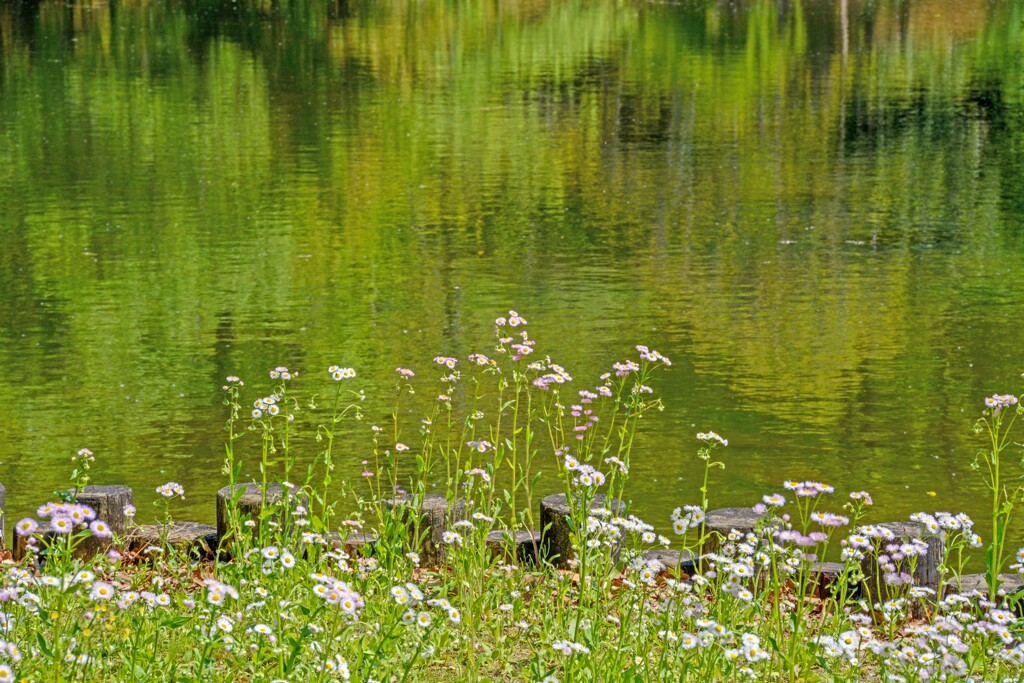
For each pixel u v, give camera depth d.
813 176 25.67
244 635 5.02
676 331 15.44
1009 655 5.20
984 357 14.41
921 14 58.28
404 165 26.31
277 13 56.56
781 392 13.20
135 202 22.81
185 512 10.20
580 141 29.41
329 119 31.91
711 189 24.42
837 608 5.52
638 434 11.95
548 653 5.61
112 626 5.18
